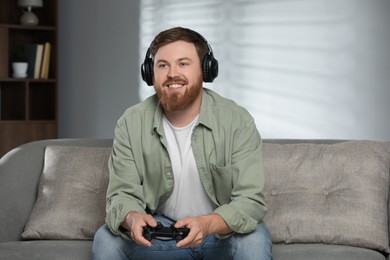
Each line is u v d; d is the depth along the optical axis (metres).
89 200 2.73
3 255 2.48
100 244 2.32
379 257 2.45
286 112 5.20
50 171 2.81
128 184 2.40
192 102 2.40
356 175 2.65
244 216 2.25
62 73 6.43
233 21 5.42
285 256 2.43
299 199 2.64
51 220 2.69
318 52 5.04
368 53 4.84
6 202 2.71
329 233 2.57
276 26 5.21
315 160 2.71
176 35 2.35
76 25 6.30
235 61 5.43
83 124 6.28
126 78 5.93
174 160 2.41
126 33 5.93
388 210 2.63
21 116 6.27
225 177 2.37
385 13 4.77
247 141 2.41
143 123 2.46
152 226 2.16
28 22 6.03
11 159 2.86
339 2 4.94
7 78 5.93
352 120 4.92
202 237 2.15
